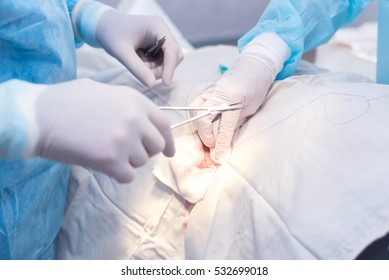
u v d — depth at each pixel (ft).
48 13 2.09
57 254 2.76
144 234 2.33
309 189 1.90
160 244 2.29
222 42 8.07
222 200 2.11
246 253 1.96
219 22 8.02
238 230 2.02
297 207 1.87
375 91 2.27
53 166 2.38
